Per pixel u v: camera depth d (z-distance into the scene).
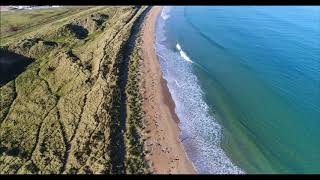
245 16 104.50
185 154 44.19
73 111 53.62
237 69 66.75
